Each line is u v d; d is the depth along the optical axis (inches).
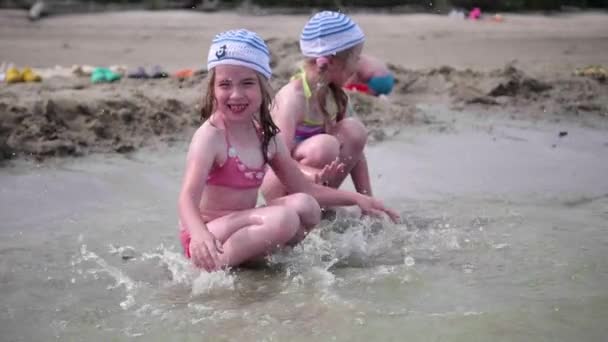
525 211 122.0
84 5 391.5
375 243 110.0
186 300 94.1
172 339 85.7
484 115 182.7
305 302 93.2
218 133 103.9
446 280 98.6
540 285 97.1
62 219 117.6
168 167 142.2
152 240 110.7
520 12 423.2
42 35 315.3
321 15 119.0
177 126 162.1
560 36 332.2
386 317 89.6
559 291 95.5
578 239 111.0
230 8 404.5
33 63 245.4
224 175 104.9
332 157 117.2
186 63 251.9
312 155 116.8
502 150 155.4
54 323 89.0
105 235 112.1
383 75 192.5
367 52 282.0
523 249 107.7
